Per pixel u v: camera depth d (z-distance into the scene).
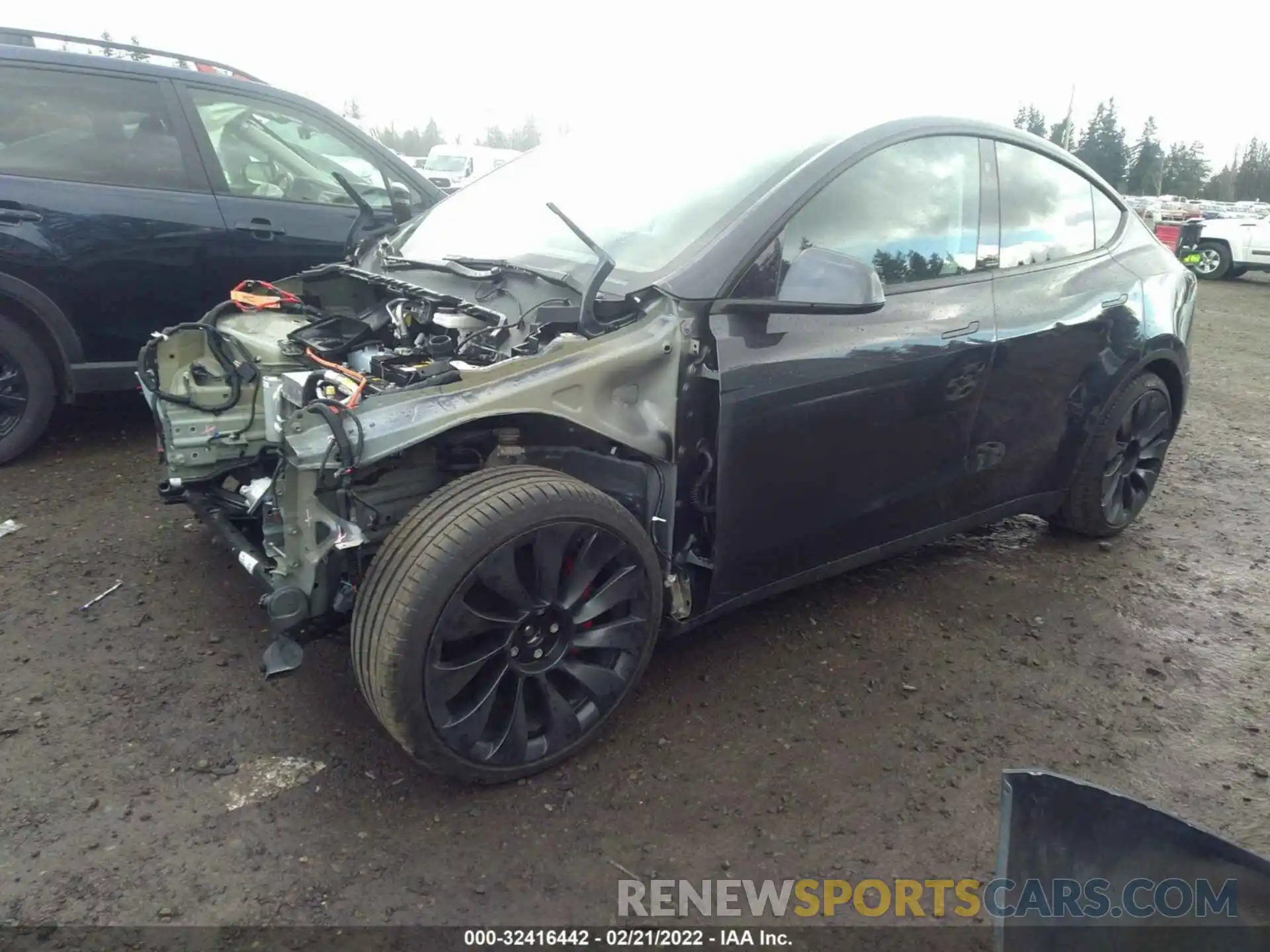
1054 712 3.05
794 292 2.62
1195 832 1.58
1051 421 3.76
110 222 4.52
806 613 3.58
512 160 4.08
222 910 2.12
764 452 2.80
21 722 2.71
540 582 2.43
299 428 2.23
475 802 2.49
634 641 2.66
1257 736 2.98
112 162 4.61
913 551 4.21
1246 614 3.79
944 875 2.35
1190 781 2.75
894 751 2.80
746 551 2.90
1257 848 2.48
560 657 2.54
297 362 3.11
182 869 2.23
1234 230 17.91
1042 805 1.64
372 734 2.75
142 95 4.73
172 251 4.71
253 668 3.04
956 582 3.93
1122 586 3.97
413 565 2.25
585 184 3.42
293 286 3.63
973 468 3.49
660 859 2.34
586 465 2.78
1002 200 3.52
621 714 2.88
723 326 2.68
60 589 3.46
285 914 2.12
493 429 2.59
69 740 2.65
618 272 2.81
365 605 2.31
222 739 2.69
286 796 2.49
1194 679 3.29
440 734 2.34
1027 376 3.53
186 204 4.73
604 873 2.29
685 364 2.64
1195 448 6.13
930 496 3.39
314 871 2.25
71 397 4.66
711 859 2.35
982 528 4.55
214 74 4.98
